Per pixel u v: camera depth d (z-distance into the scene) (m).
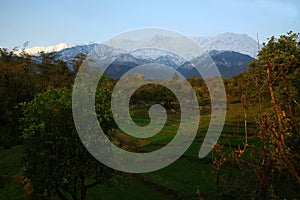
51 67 68.69
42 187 12.31
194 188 21.84
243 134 31.66
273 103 6.18
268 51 18.80
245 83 7.69
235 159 8.36
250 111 7.46
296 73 13.18
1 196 21.81
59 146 12.12
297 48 19.69
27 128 12.37
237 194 9.59
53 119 11.98
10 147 39.03
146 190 22.64
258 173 7.36
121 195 21.62
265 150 6.73
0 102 43.62
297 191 10.53
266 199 7.58
